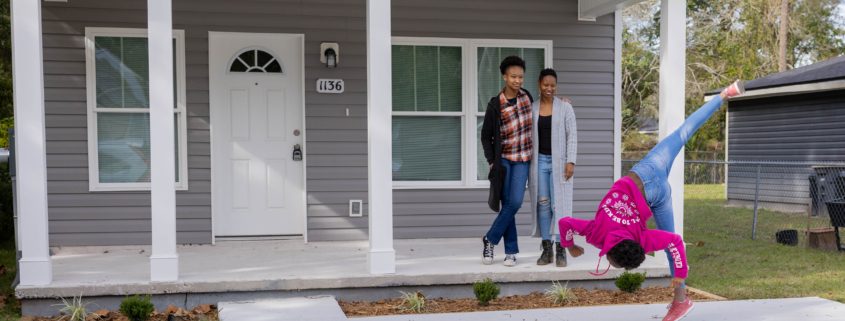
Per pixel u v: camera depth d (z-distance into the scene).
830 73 13.55
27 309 5.73
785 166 14.92
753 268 8.22
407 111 8.33
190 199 7.89
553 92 6.50
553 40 8.62
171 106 5.79
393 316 5.53
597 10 8.29
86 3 7.63
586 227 4.79
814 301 6.12
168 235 5.87
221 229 8.07
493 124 6.42
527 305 6.11
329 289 6.13
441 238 8.43
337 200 8.18
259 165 8.12
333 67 8.12
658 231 4.77
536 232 6.71
